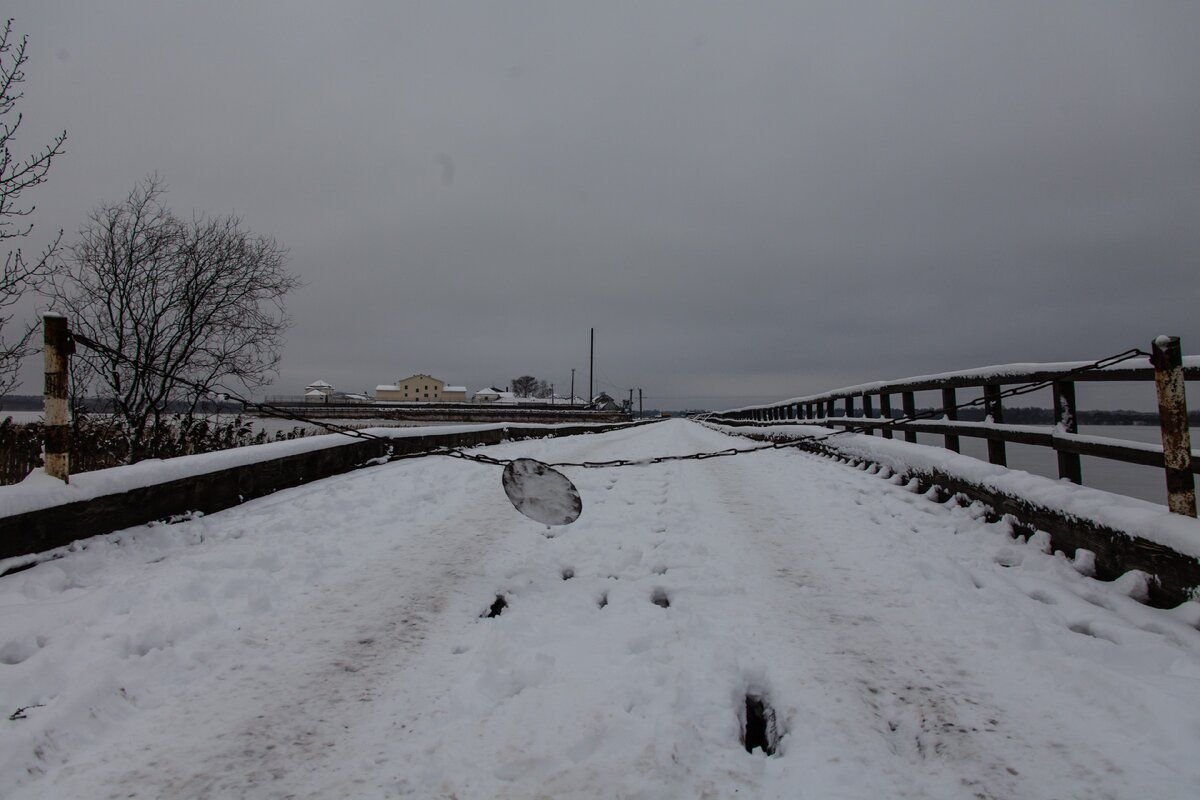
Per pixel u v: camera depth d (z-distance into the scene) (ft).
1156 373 12.23
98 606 11.95
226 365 43.34
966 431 22.53
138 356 39.27
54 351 15.11
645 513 21.93
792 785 6.95
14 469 28.53
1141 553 12.14
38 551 14.06
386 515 21.63
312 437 29.43
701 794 6.77
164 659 10.16
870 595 13.01
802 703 8.67
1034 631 10.73
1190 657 9.48
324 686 9.45
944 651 10.26
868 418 35.27
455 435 50.16
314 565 15.40
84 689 8.77
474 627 11.71
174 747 7.88
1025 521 16.58
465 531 19.38
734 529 19.29
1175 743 7.40
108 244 39.73
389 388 425.28
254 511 21.21
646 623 11.59
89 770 7.39
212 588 13.39
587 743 7.67
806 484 28.32
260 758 7.64
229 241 43.57
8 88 22.24
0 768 7.20
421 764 7.43
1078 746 7.55
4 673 9.13
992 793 6.80
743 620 11.75
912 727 8.11
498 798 6.75
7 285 23.63
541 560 16.08
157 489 17.90
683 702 8.61
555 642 10.80
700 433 97.76
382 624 11.87
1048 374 16.78
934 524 19.35
